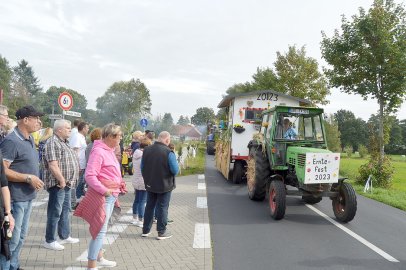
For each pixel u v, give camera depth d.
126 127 18.25
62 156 5.35
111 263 5.00
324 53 16.05
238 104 13.94
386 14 14.63
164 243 6.14
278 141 9.51
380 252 6.21
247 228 7.39
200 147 43.84
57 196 5.36
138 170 7.06
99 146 4.64
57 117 11.78
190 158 23.86
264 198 10.41
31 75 92.12
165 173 6.23
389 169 15.38
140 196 7.10
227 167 13.84
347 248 6.36
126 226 7.11
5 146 4.14
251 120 13.85
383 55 14.62
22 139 4.28
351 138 92.44
